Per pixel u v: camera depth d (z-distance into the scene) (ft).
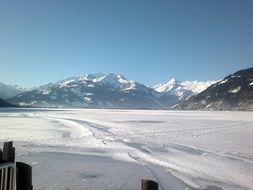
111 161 52.95
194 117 251.80
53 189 34.99
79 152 61.77
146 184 11.05
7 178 11.92
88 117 240.12
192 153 63.41
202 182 40.68
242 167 50.08
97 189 35.53
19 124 145.28
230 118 233.55
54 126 136.46
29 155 56.29
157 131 115.24
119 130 119.85
